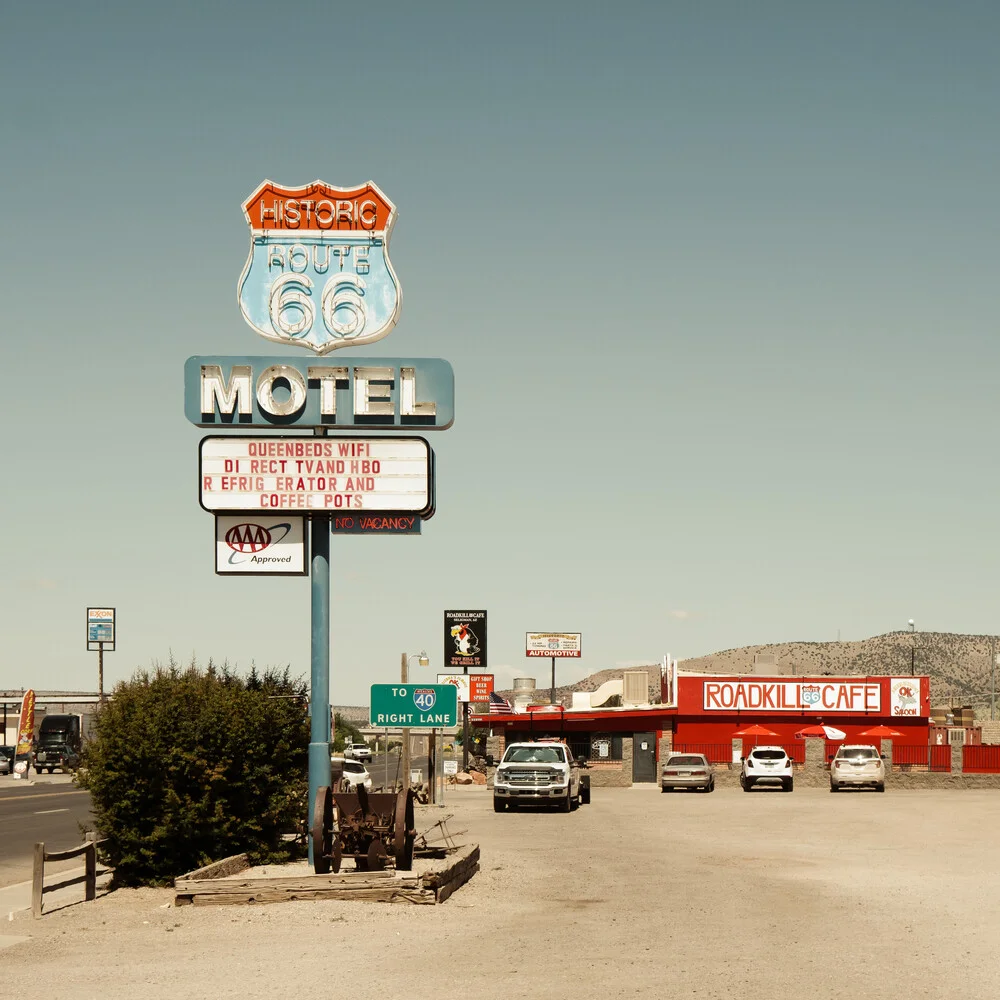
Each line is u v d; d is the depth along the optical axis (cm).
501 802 3869
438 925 1398
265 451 1978
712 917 1441
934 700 16012
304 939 1312
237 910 1531
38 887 1560
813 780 5797
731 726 6519
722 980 1052
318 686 1925
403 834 1686
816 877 1869
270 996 1010
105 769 1828
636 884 1786
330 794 1745
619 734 6862
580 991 1011
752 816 3494
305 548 1981
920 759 6444
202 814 1830
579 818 3503
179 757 1817
